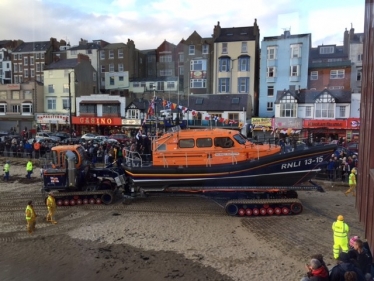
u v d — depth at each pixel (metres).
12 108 32.44
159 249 7.39
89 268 6.38
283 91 20.09
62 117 29.97
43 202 11.36
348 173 13.54
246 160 9.97
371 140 6.12
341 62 20.14
